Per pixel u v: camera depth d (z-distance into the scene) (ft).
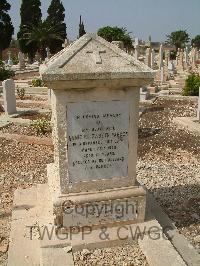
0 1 140.36
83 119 12.10
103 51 11.71
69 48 11.59
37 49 150.92
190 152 24.18
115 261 11.81
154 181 18.92
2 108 39.32
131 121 12.56
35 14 150.82
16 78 75.05
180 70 89.61
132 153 12.94
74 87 11.41
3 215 15.29
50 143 25.82
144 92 44.42
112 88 11.96
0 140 26.96
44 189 16.84
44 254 11.74
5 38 145.28
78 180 12.73
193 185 18.39
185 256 12.15
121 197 12.92
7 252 12.72
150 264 11.42
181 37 191.52
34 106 40.83
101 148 12.61
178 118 33.06
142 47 106.52
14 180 19.29
